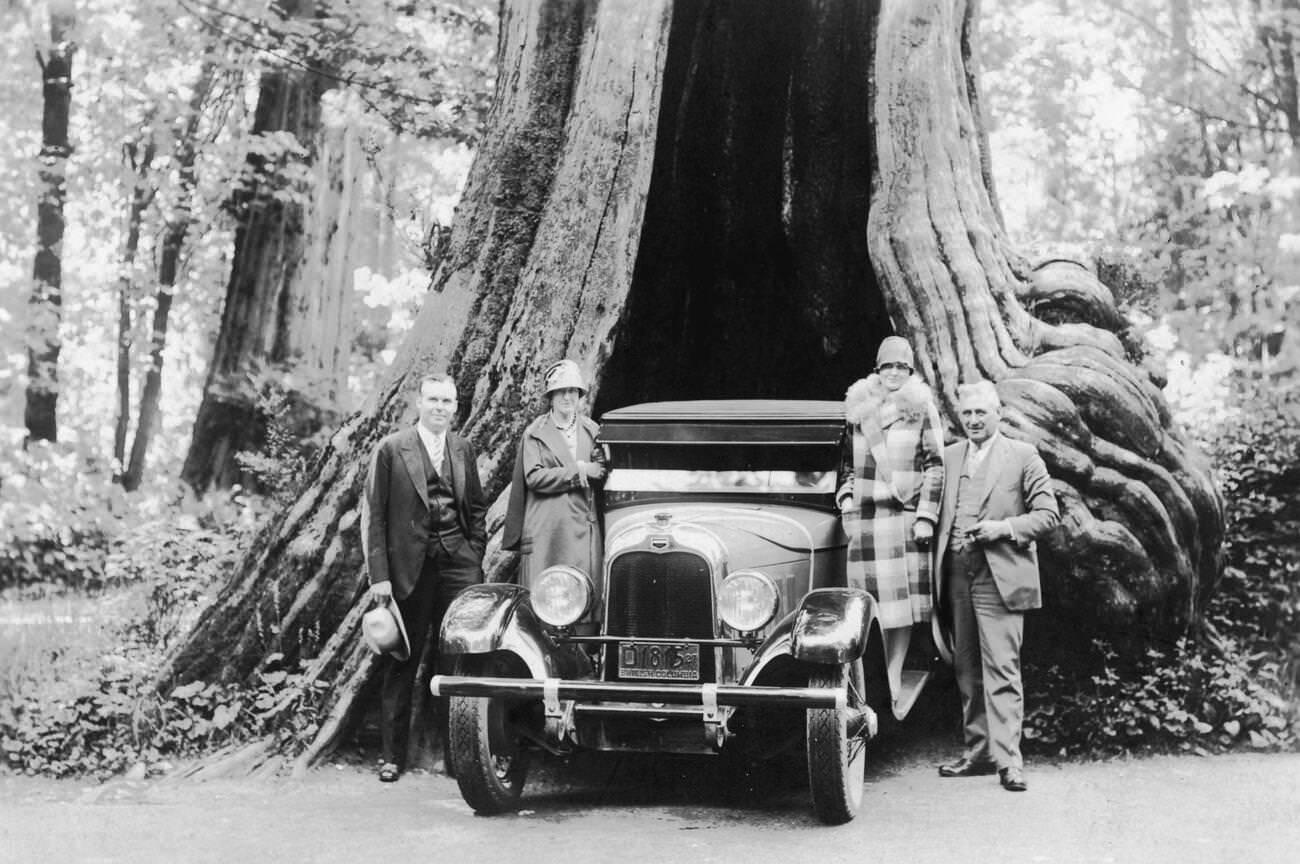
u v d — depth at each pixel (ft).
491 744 19.83
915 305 27.73
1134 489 25.26
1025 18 55.57
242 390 55.21
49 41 63.16
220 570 35.29
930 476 22.31
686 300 37.47
